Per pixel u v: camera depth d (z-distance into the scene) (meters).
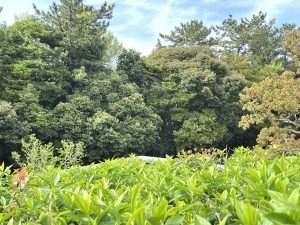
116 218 1.55
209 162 4.16
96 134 19.86
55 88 21.11
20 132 17.36
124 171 3.34
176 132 23.20
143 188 2.46
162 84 25.14
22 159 17.50
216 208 1.98
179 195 2.22
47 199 2.10
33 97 19.20
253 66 31.91
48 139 19.53
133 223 1.44
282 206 1.31
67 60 23.30
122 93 22.66
